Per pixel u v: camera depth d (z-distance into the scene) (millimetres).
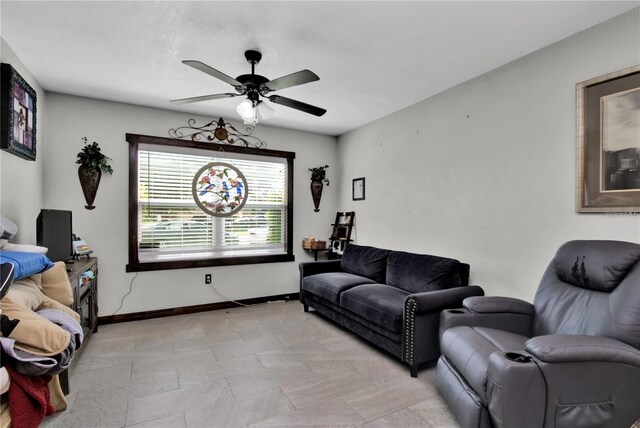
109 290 3613
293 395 2168
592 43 2186
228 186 4289
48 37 2324
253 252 4488
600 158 2137
